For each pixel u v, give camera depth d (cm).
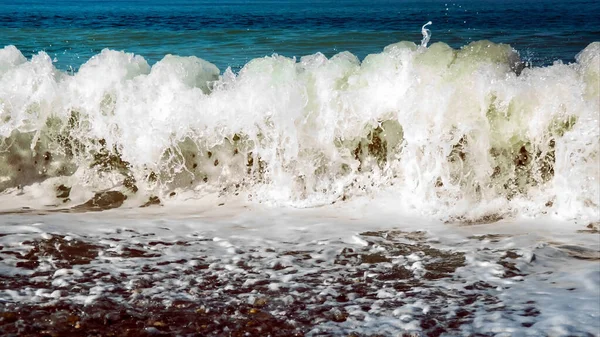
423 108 543
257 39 1658
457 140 532
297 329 298
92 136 586
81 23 2364
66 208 529
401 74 571
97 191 561
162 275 369
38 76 598
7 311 312
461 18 2625
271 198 544
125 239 441
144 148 575
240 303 328
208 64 630
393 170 557
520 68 588
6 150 584
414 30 1970
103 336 291
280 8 4300
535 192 517
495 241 435
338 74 584
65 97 593
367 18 2736
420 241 438
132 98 592
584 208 493
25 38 1702
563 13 2928
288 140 564
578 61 566
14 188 568
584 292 334
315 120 567
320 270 380
